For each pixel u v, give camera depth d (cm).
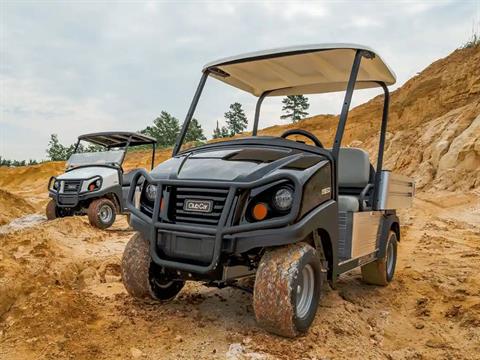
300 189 339
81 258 654
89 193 1045
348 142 3497
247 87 592
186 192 373
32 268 520
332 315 427
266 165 367
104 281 545
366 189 534
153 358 320
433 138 2261
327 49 436
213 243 348
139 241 421
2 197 1467
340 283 573
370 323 435
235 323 388
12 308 395
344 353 351
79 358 314
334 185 403
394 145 2583
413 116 3005
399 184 605
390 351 375
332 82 566
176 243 365
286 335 349
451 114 2348
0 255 536
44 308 379
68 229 935
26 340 335
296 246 358
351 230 448
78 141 1216
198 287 500
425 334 414
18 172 4325
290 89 603
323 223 371
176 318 395
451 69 2936
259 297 341
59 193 1067
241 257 377
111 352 326
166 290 436
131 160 3981
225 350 333
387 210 569
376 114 3538
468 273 621
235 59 474
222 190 357
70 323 363
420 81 3253
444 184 1805
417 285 571
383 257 543
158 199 379
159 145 6194
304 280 366
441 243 874
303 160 380
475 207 1391
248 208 350
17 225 1122
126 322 380
